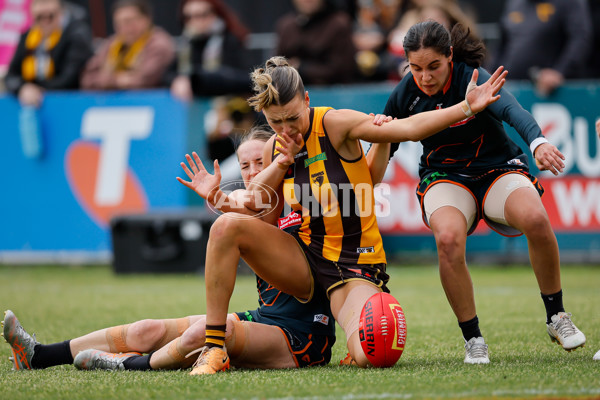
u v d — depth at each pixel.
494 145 14.59
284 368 13.27
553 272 14.02
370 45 37.09
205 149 34.19
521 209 13.70
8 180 35.78
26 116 35.41
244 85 33.88
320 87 34.44
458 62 14.45
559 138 32.59
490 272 32.56
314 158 13.48
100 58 37.47
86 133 35.38
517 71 33.88
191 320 13.76
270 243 13.10
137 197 34.91
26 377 12.66
